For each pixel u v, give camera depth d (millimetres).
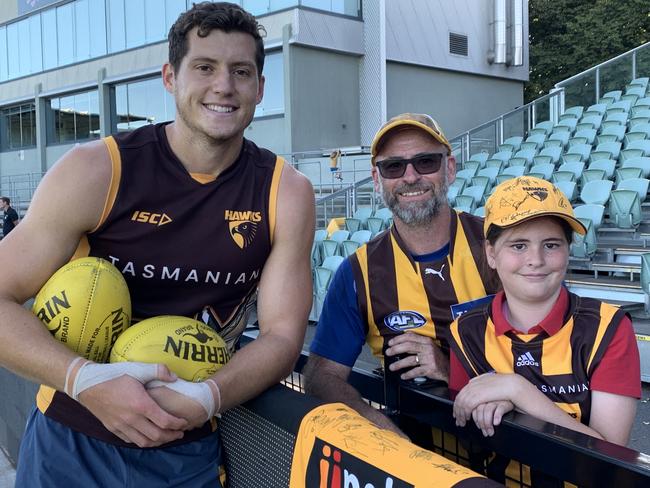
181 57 1706
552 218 1701
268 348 1682
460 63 20750
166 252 1753
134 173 1716
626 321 1655
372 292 2307
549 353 1685
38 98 24781
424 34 19703
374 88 18172
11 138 27047
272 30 17344
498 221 1732
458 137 14844
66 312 1573
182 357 1583
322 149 17656
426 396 1646
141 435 1453
